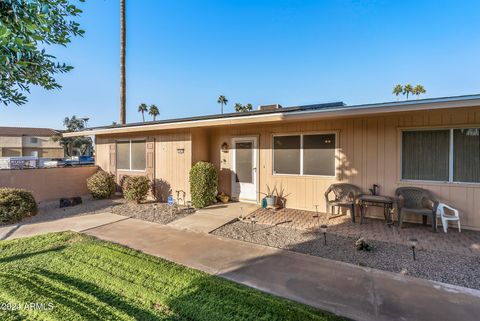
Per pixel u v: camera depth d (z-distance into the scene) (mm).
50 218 6074
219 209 6906
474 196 5004
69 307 2455
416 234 4734
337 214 6363
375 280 2982
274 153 7285
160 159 8391
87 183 8742
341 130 6281
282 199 7141
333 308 2424
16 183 7820
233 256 3729
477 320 2246
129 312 2381
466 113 4969
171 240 4461
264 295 2645
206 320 2258
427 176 5422
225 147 8188
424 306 2457
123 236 4684
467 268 3346
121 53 13766
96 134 9484
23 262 3492
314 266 3377
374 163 5902
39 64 1861
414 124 5461
